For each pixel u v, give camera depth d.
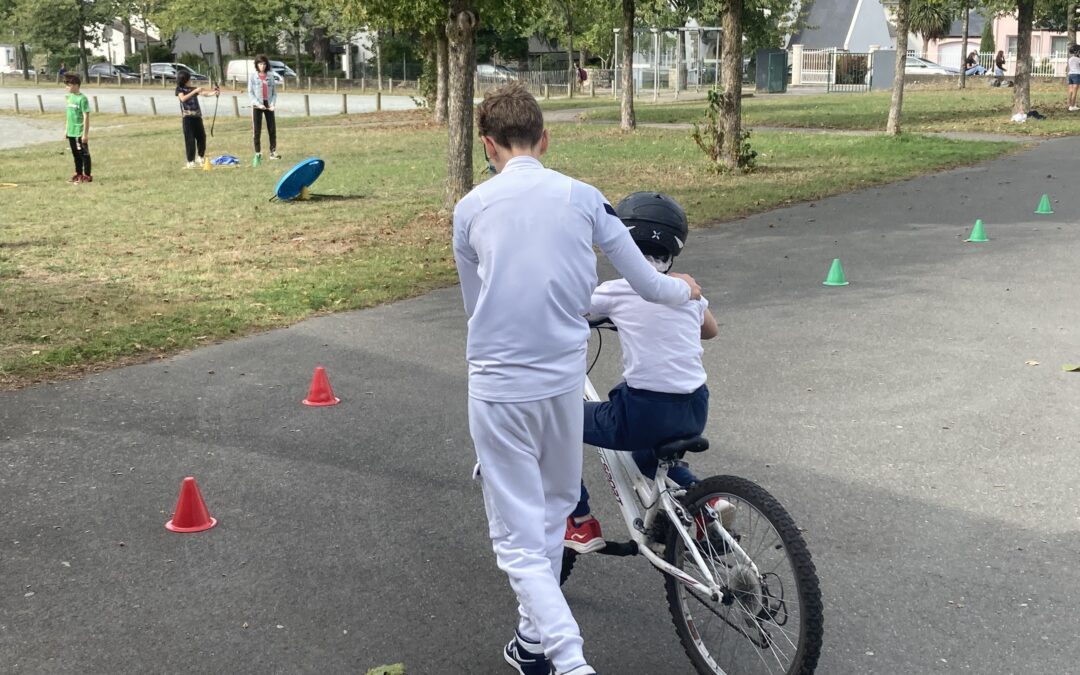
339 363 7.95
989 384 7.09
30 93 67.75
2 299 10.16
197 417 6.75
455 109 14.60
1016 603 4.28
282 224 14.73
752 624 3.60
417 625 4.20
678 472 3.90
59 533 5.05
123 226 14.90
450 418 6.68
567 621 3.26
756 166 19.78
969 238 12.17
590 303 3.45
